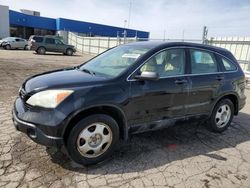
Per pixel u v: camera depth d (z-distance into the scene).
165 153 4.07
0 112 5.38
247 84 11.27
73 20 42.88
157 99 3.96
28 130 3.29
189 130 5.12
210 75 4.68
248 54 11.92
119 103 3.54
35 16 40.78
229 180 3.43
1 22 35.97
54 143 3.20
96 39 30.19
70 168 3.43
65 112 3.16
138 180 3.28
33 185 3.01
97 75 3.83
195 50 4.57
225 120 5.17
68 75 3.84
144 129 3.99
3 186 2.95
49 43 25.17
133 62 3.83
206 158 4.00
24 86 3.69
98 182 3.18
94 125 3.45
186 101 4.37
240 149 4.43
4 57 18.33
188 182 3.32
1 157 3.56
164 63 4.13
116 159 3.77
